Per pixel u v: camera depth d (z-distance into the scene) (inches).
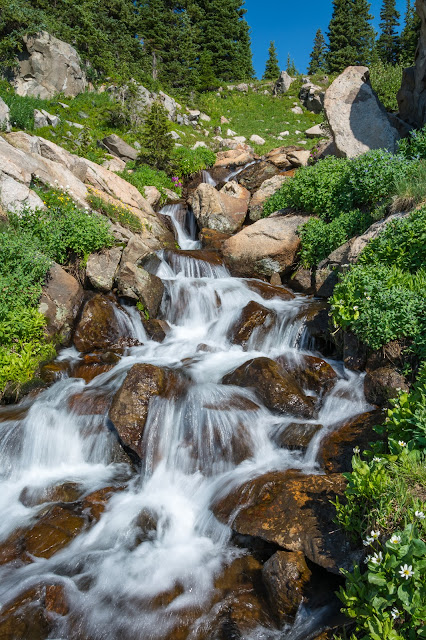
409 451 166.6
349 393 281.1
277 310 398.6
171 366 335.0
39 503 239.0
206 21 1865.2
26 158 491.5
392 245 323.3
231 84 1701.5
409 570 113.3
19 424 280.4
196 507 227.3
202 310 426.0
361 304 290.4
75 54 1101.1
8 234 389.4
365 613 124.0
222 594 176.7
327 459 231.5
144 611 172.6
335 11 2020.2
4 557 202.2
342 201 470.6
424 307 265.9
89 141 820.6
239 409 269.6
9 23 991.0
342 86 620.1
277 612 163.5
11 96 904.3
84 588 184.4
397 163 426.6
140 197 634.2
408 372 259.9
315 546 171.2
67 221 429.1
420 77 619.2
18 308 355.9
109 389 305.4
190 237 665.6
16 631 168.2
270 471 231.9
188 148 980.6
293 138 1211.9
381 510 144.3
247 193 690.2
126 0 1601.9
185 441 259.0
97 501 231.5
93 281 410.3
